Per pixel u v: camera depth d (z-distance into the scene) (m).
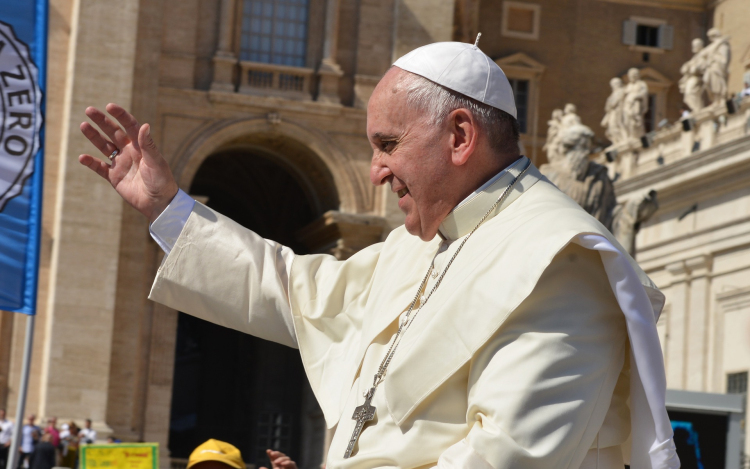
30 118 12.63
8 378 45.56
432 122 3.91
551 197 3.91
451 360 3.60
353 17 53.34
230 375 71.81
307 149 52.56
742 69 64.75
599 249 3.51
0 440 41.22
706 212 46.56
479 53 3.99
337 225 51.09
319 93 52.06
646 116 68.50
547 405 3.37
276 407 63.53
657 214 49.72
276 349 64.00
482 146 3.93
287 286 4.75
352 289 4.65
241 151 58.34
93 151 46.88
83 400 45.34
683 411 18.59
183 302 4.79
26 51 12.61
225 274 4.74
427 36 53.28
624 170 52.34
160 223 4.77
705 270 46.34
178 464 47.97
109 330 46.12
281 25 52.94
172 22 50.84
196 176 63.78
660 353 3.53
